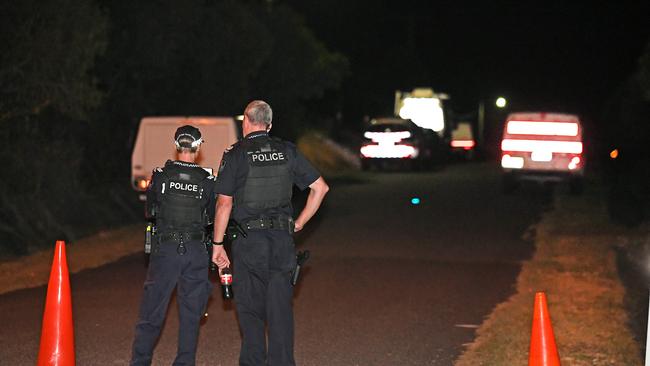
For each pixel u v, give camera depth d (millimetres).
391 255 18016
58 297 8680
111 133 28344
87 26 20609
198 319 8797
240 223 8391
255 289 8367
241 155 8375
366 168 44250
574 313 12344
